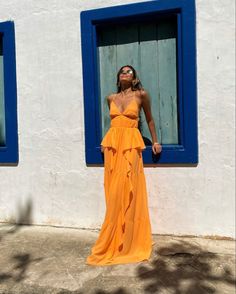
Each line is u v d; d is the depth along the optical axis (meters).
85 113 4.48
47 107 4.66
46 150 4.70
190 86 4.08
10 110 4.81
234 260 3.66
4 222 4.93
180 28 4.13
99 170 4.50
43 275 3.45
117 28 4.47
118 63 4.49
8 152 4.84
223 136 4.05
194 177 4.15
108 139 3.84
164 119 4.38
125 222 3.72
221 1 3.98
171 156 4.18
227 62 4.00
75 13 4.49
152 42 4.37
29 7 4.67
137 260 3.66
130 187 3.72
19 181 4.84
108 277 3.39
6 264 3.68
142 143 3.86
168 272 3.46
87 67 4.45
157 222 4.30
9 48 4.77
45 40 4.62
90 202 4.55
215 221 4.12
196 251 3.85
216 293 3.14
